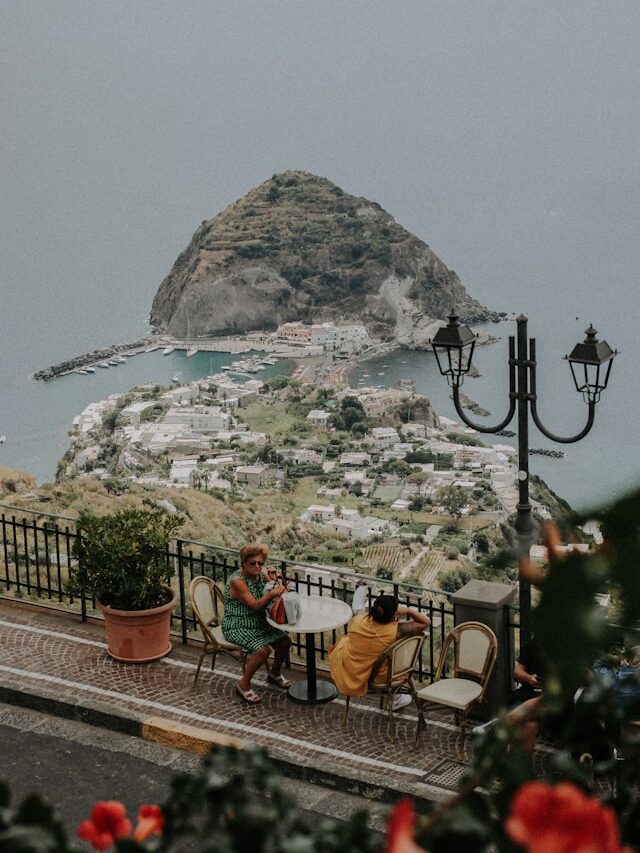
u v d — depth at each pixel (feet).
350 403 513.86
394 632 27.14
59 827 2.61
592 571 2.07
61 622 34.60
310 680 29.53
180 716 28.50
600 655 2.06
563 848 1.76
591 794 2.71
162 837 2.79
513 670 28.12
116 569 30.96
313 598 30.66
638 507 2.07
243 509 188.96
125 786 24.97
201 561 32.22
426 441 447.83
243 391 560.20
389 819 1.91
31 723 27.89
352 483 368.27
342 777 24.90
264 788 2.84
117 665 31.45
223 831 2.76
